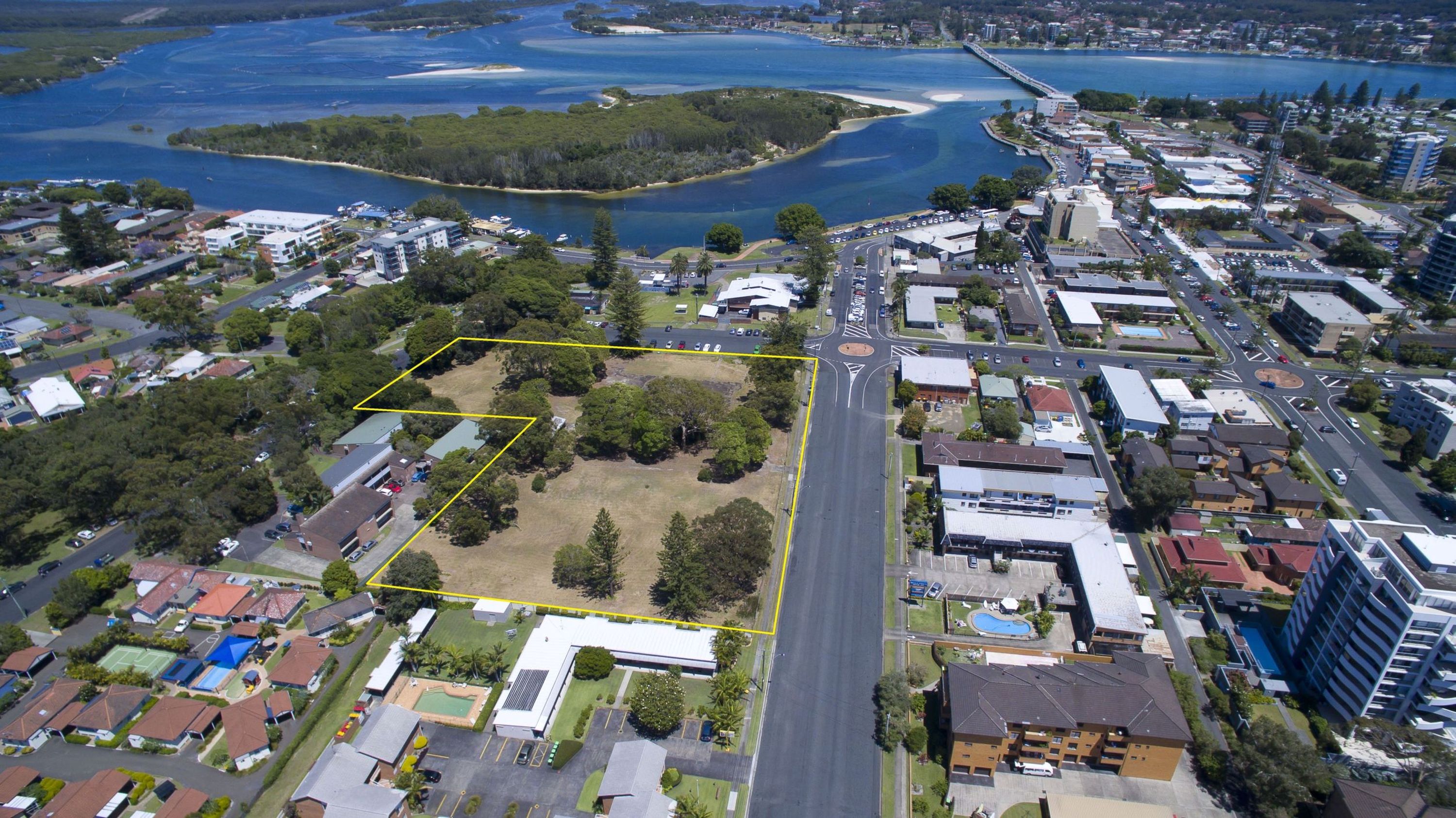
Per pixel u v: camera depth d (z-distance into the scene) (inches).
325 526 6348.4
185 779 4576.8
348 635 5541.3
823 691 5177.2
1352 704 4746.6
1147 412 7839.6
